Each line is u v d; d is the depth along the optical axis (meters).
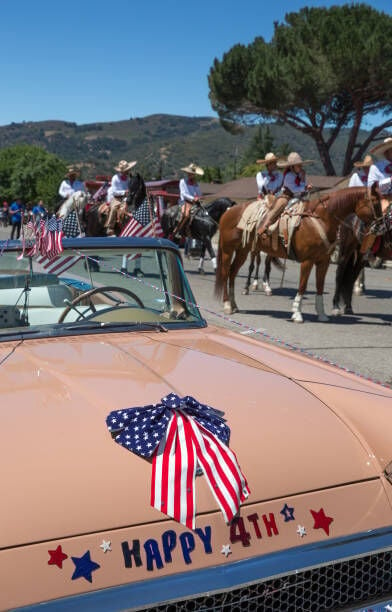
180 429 2.20
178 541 1.93
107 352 2.95
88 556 1.84
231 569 1.92
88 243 3.64
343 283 11.31
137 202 15.48
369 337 9.26
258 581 1.91
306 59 34.84
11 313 3.38
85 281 3.64
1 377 2.60
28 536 1.83
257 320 10.52
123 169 16.41
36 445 2.09
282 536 2.02
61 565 1.81
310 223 10.10
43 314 3.47
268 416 2.41
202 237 17.48
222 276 11.23
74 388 2.49
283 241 10.32
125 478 2.02
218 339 3.39
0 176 103.69
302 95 35.62
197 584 1.86
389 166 10.23
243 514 2.03
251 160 99.38
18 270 3.46
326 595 2.04
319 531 2.07
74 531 1.87
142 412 2.27
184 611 1.87
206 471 2.09
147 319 3.57
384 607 2.07
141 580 1.84
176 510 1.97
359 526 2.12
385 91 35.38
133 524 1.92
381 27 34.16
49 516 1.88
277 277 17.44
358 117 37.31
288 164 10.43
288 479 2.15
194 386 2.59
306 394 2.64
